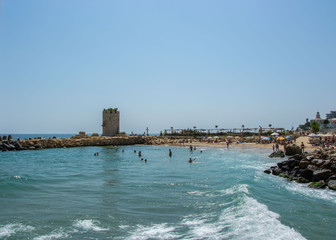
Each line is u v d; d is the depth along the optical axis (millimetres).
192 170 33500
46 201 17938
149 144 92438
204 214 15242
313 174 23578
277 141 76125
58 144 76000
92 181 25828
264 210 15250
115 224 13688
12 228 12945
